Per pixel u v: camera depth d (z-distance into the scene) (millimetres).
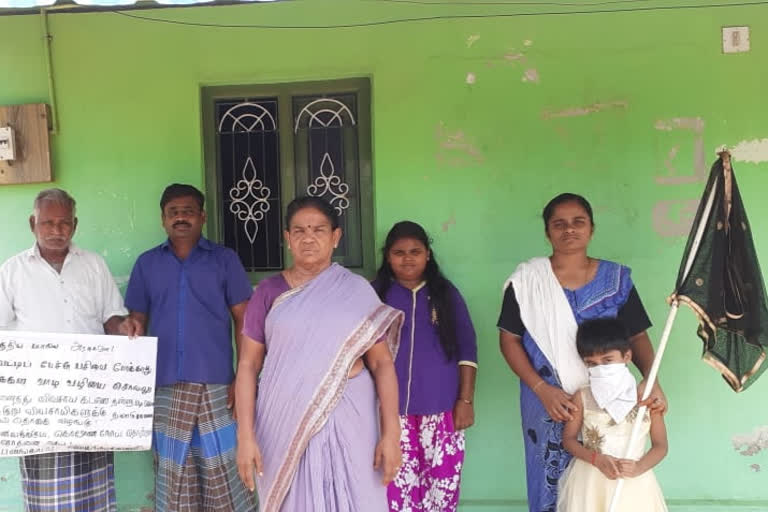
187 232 3211
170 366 3152
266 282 2441
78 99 3713
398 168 3578
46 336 2869
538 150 3533
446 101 3557
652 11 3479
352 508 2262
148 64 3689
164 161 3693
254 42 3650
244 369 2377
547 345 2785
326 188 3711
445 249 3572
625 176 3506
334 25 3607
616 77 3498
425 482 3031
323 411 2238
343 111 3699
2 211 3744
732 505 3432
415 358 3014
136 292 3275
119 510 3668
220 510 3162
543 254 3531
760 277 2635
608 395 2576
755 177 3445
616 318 2686
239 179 3736
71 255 3090
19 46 3723
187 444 3123
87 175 3721
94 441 2924
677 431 3490
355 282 2389
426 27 3557
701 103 3469
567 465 2777
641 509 2557
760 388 3445
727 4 3447
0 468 3709
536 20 3520
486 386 3568
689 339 3477
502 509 3512
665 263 3496
